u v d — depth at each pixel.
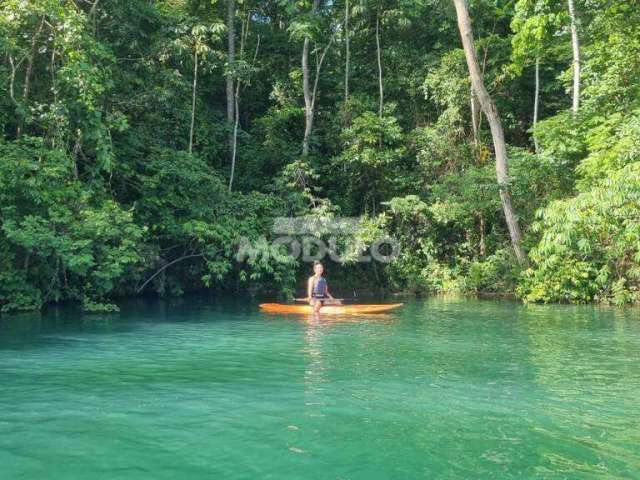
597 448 4.02
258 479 3.47
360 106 19.92
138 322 10.70
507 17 20.88
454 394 5.45
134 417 4.68
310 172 18.08
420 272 19.14
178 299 15.80
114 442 4.09
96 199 13.05
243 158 19.78
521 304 14.48
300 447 4.02
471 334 9.31
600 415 4.79
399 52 21.17
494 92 20.27
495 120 16.06
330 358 7.25
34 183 11.22
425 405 5.06
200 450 3.94
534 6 16.47
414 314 12.12
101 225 11.59
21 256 12.52
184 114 18.00
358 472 3.59
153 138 16.66
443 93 19.83
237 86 19.55
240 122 22.16
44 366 6.69
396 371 6.45
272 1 22.41
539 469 3.65
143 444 4.05
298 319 11.30
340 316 11.80
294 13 21.03
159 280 16.50
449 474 3.57
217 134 19.09
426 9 21.45
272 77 21.75
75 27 12.13
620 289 14.08
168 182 15.53
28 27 12.50
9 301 12.41
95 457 3.80
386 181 19.64
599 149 14.49
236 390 5.57
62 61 12.83
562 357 7.32
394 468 3.65
